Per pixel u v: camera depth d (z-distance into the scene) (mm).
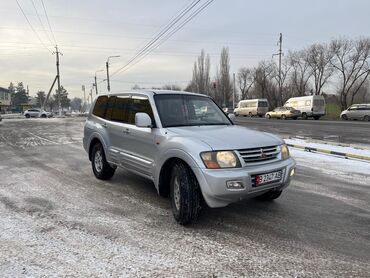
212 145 4473
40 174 8008
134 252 3920
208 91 73562
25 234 4410
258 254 3883
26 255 3834
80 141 15297
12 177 7688
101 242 4180
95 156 7414
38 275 3410
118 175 7770
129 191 6453
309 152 11805
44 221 4875
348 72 52875
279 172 4703
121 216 5102
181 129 5160
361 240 4285
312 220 4969
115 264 3639
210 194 4328
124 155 6148
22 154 11234
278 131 21922
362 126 25953
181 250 3979
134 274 3436
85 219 4973
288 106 43312
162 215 5145
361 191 6574
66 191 6469
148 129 5457
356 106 37188
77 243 4148
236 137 4770
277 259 3766
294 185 7020
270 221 4918
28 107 100188
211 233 4477
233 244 4148
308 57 57844
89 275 3412
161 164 5047
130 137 5953
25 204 5668
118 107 6660
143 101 5906
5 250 3955
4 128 24438
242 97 78500
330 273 3475
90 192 6402
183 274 3441
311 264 3658
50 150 12211
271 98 67688
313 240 4277
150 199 5941
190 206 4582
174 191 4875
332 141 15586
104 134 6855
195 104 6020
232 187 4320
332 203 5785
